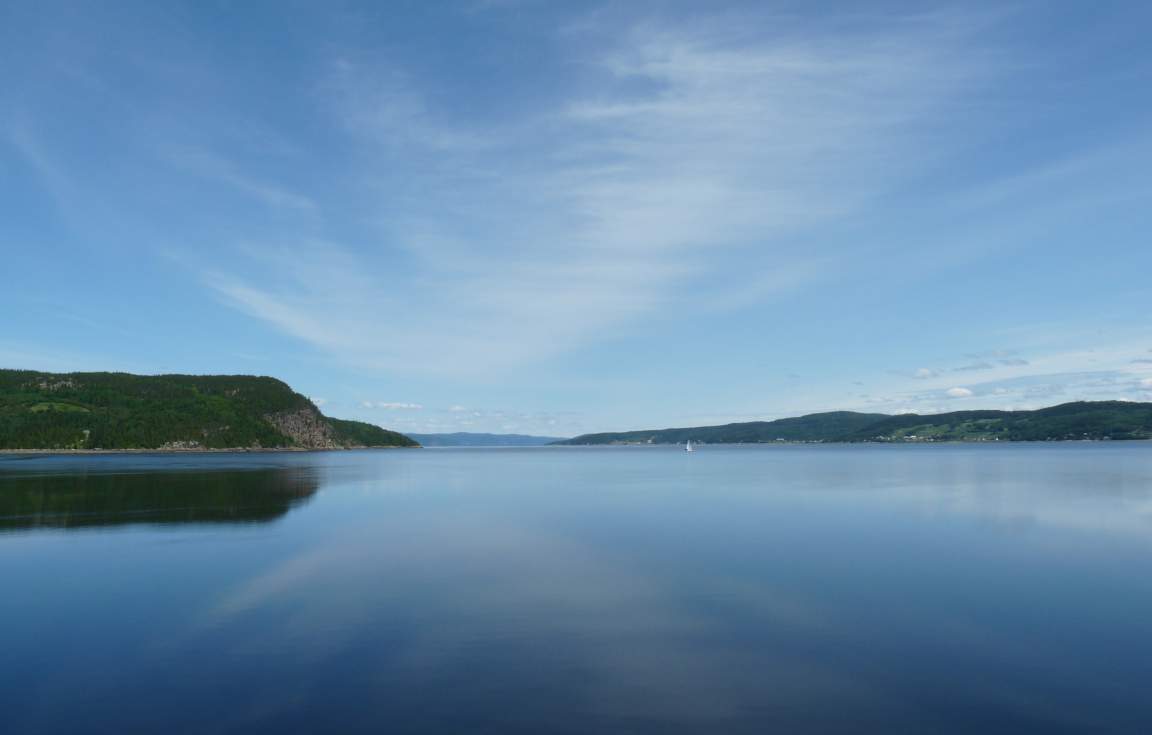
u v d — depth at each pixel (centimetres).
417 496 5425
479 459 17138
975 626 1803
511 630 1762
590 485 6719
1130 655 1572
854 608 1972
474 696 1335
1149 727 1200
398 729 1189
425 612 1927
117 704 1307
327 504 4766
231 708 1284
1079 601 2052
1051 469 8838
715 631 1753
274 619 1867
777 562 2630
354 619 1861
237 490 5841
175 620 1856
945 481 6819
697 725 1205
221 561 2645
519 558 2711
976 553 2811
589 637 1700
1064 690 1370
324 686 1388
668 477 8088
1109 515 4003
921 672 1468
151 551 2859
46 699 1333
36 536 3259
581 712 1260
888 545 3002
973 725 1212
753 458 15838
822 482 6888
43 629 1781
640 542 3094
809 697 1332
